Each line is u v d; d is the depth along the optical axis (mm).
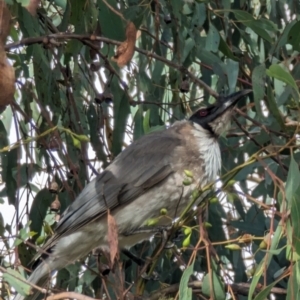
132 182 10164
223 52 10242
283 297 9805
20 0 7578
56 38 9016
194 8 10039
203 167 10375
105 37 9219
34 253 9758
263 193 10227
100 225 10023
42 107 9258
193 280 9727
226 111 10469
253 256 9328
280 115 8875
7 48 8844
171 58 11102
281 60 11414
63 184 9547
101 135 10266
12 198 9828
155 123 10617
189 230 7395
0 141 9898
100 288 10094
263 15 11234
